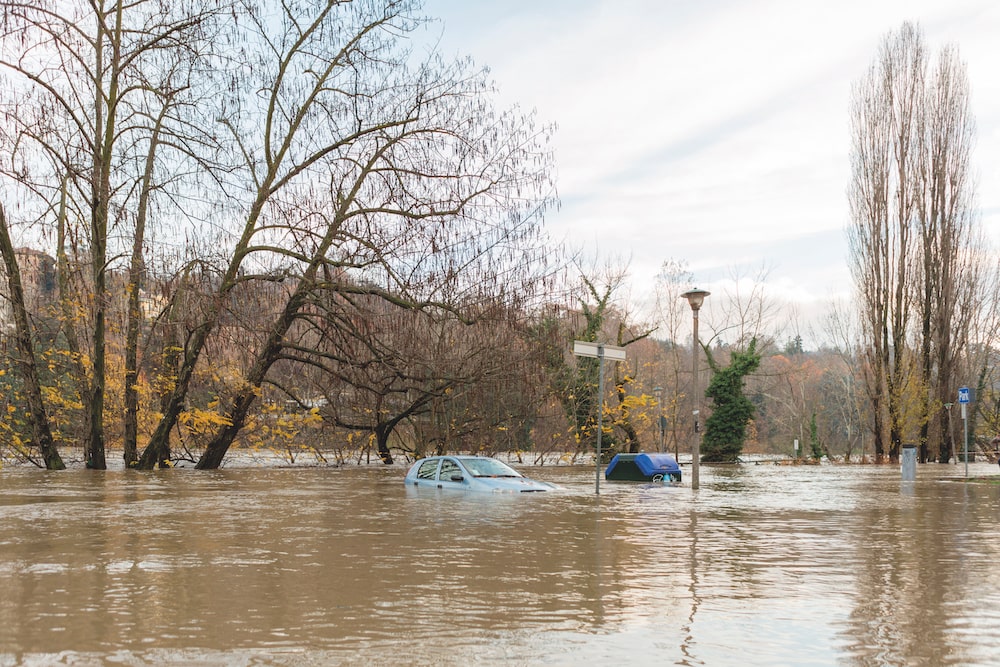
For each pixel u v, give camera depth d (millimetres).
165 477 23469
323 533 10984
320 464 33094
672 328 52656
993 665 4914
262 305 27516
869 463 50156
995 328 57688
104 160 25375
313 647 5172
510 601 6625
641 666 4828
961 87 54094
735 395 47844
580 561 8727
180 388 28047
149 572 7820
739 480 27234
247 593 6844
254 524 12008
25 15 22500
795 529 12102
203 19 24844
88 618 5895
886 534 11570
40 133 23656
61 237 25922
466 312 27797
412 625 5773
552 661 4918
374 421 32375
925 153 53656
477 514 13727
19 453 28422
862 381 56219
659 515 13984
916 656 5086
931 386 52500
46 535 10586
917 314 53156
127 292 27062
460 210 26594
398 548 9609
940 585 7480
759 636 5551
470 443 34125
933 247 53188
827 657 5059
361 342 27781
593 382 40031
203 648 5117
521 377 30141
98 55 25812
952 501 18172
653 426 55688
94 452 27391
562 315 30969
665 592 7055
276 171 26875
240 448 34906
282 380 33219
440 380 29797
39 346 29172
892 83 54312
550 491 19125
